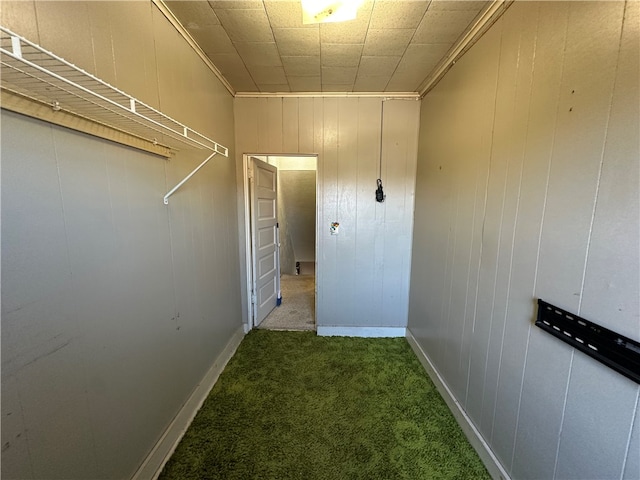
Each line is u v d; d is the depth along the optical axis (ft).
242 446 5.02
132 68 3.87
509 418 4.15
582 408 2.96
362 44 5.79
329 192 8.97
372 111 8.59
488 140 4.74
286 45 5.84
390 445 5.09
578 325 2.98
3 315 2.28
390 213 9.03
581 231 2.97
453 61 6.08
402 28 5.22
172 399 4.98
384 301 9.42
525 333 3.83
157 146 4.46
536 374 3.62
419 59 6.37
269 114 8.64
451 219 6.18
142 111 3.99
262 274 10.53
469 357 5.33
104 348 3.39
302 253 21.09
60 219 2.79
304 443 5.10
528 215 3.77
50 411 2.71
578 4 2.98
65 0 2.83
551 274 3.38
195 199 5.88
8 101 2.29
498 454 4.39
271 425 5.50
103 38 3.34
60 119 2.75
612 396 2.64
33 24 2.51
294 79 7.50
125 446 3.78
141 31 4.07
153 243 4.40
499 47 4.44
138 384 4.04
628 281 2.50
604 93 2.69
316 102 8.59
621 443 2.58
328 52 6.12
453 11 4.71
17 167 2.38
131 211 3.87
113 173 3.52
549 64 3.40
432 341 7.20
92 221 3.19
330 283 9.37
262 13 4.83
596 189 2.79
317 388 6.64
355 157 8.80
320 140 8.74
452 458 4.85
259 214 10.13
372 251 9.21
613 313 2.63
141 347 4.11
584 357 2.92
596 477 2.81
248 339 9.07
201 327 6.15
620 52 2.54
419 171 8.41
